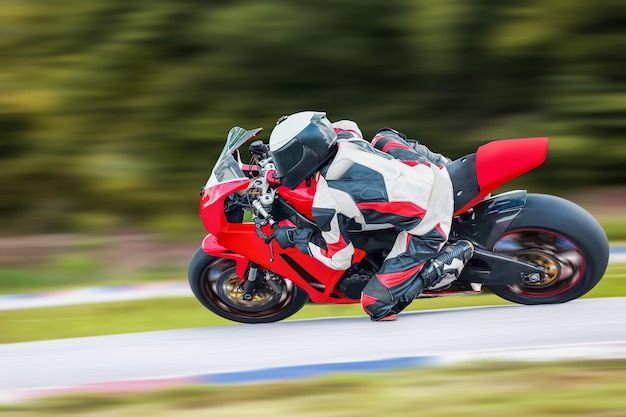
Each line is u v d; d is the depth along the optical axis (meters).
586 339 14.63
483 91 30.00
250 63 29.67
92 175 29.52
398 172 14.66
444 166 15.69
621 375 13.28
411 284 15.27
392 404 12.92
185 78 29.89
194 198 28.91
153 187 29.44
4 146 29.91
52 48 30.62
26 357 16.12
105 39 30.36
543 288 16.23
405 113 30.02
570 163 28.89
